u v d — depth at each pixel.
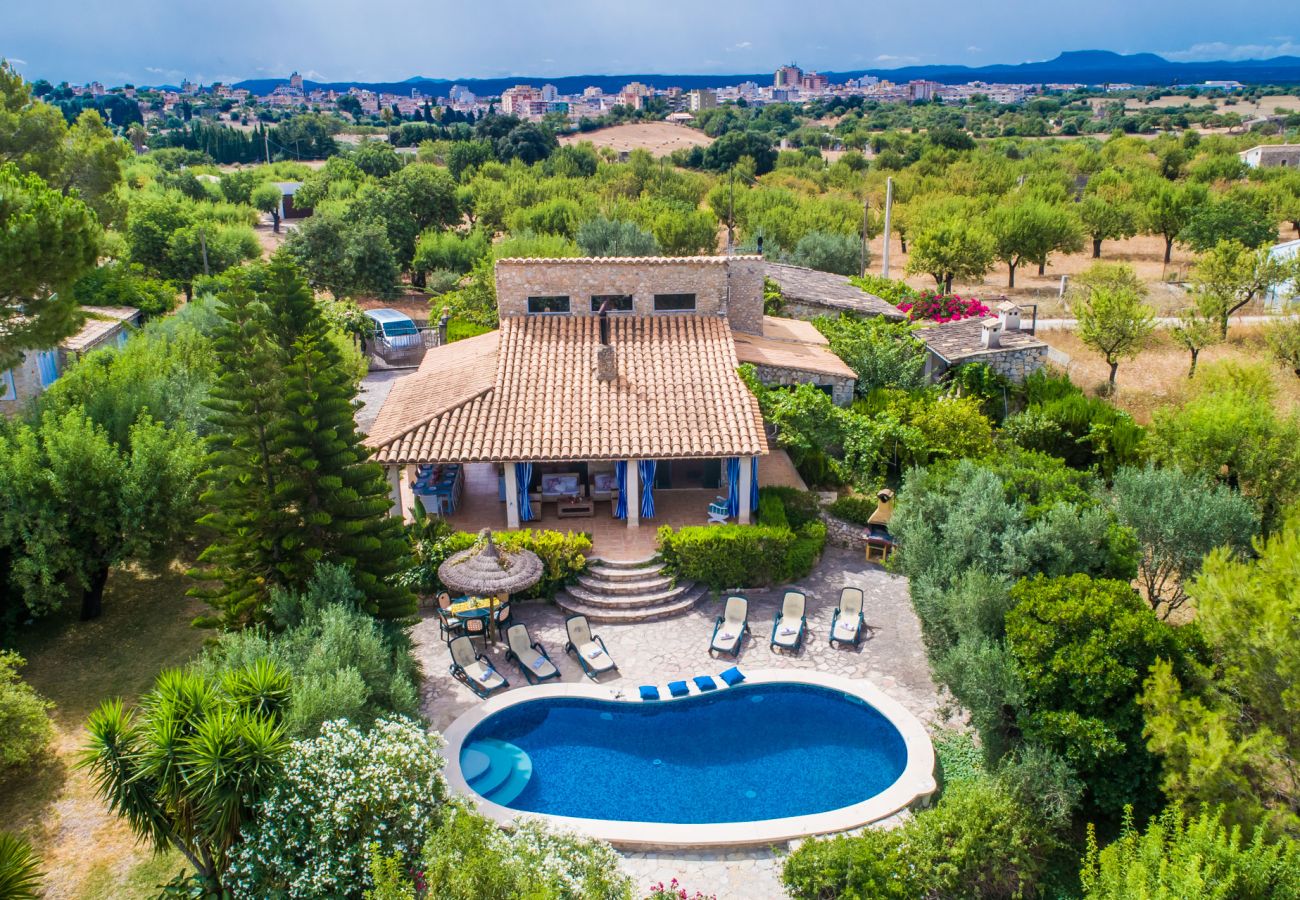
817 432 27.19
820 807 16.03
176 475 21.75
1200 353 36.97
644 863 14.76
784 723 18.42
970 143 122.06
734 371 27.06
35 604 21.27
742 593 23.34
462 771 16.81
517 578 19.73
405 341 46.69
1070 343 39.47
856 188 95.19
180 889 13.61
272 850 12.85
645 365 27.14
